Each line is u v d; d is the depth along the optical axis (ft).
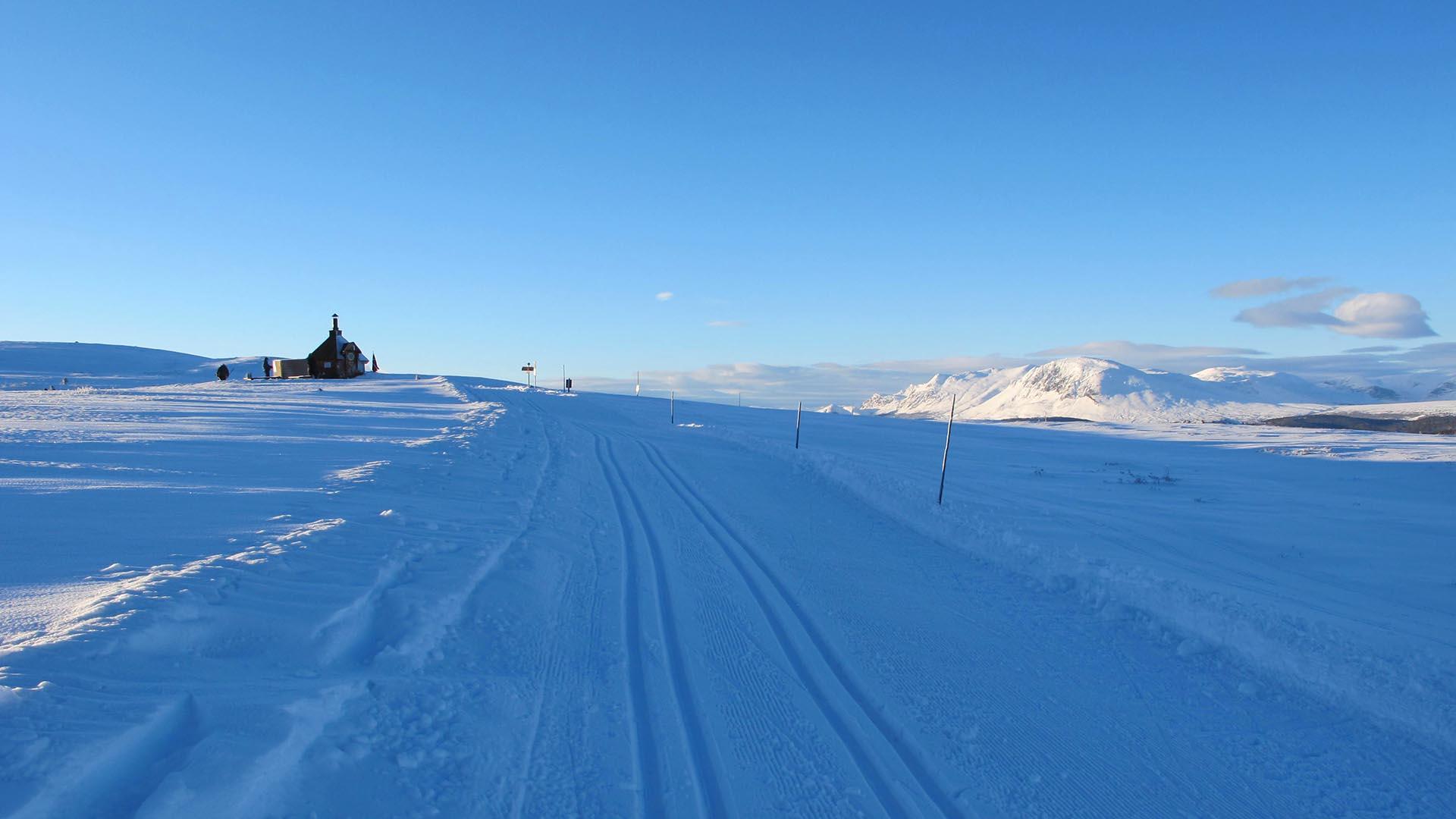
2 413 63.00
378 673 15.38
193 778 9.93
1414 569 32.60
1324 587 28.99
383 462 40.42
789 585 27.14
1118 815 13.50
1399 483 66.03
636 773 13.92
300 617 16.30
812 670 19.60
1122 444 116.47
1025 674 19.79
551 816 12.23
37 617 13.91
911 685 18.81
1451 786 14.64
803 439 98.78
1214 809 13.80
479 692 15.79
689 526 36.42
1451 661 19.48
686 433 89.97
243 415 69.92
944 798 13.88
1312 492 59.62
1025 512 44.01
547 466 49.47
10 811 8.35
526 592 22.71
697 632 21.79
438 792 12.07
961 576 29.40
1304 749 16.07
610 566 27.84
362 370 228.43
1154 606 24.32
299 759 11.56
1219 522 44.06
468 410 90.38
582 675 17.99
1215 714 17.70
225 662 13.93
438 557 23.50
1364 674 18.62
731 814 12.86
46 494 25.85
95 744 9.98
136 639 13.23
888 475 52.70
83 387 163.02
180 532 21.93
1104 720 17.26
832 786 14.07
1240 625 21.79
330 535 22.84
